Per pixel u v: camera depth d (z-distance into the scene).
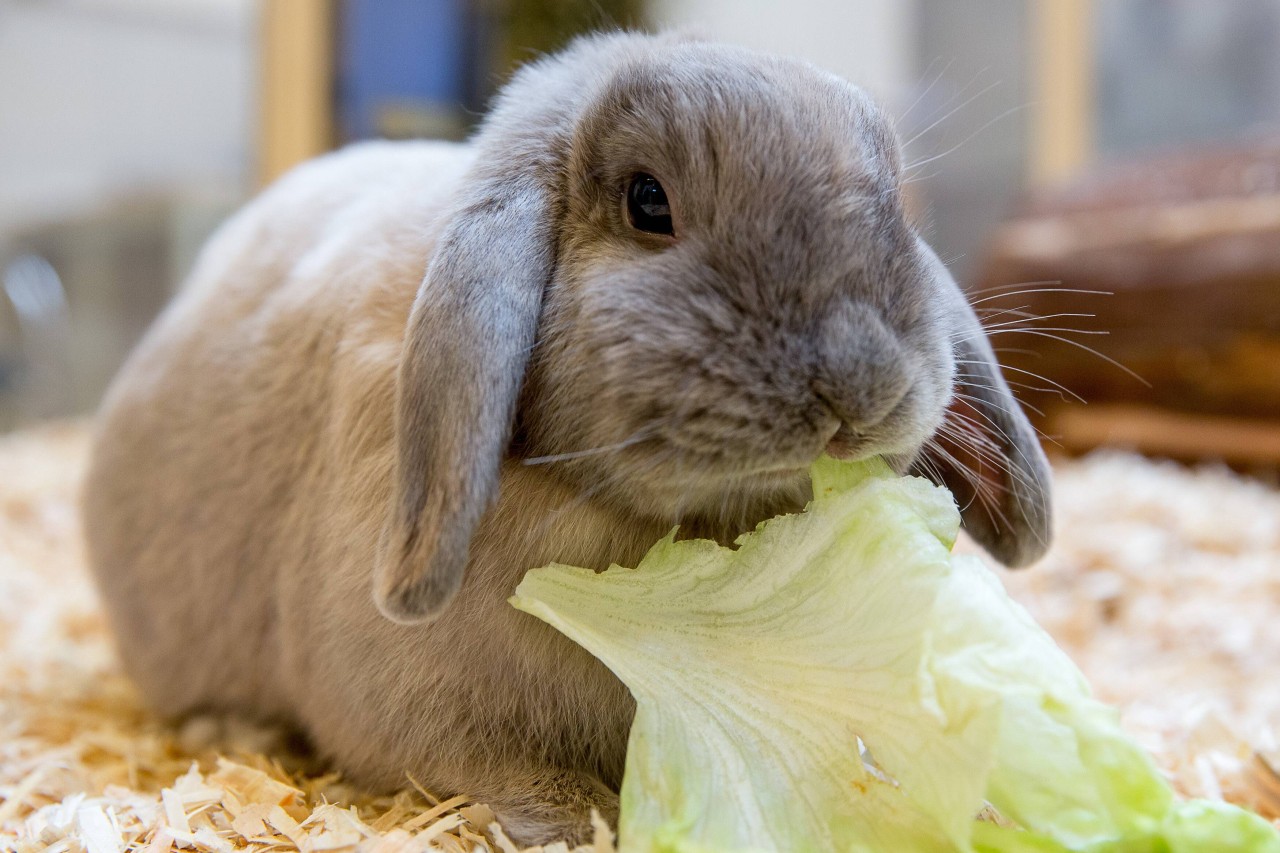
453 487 0.41
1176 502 0.96
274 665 0.54
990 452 0.51
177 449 0.56
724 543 0.46
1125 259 1.28
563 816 0.44
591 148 0.44
